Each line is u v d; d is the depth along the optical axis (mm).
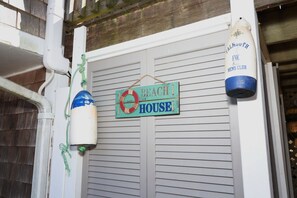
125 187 1429
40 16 1820
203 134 1206
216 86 1211
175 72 1347
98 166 1579
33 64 1982
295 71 2402
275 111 1836
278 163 1750
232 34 1045
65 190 1628
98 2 1685
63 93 1783
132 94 1464
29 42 1703
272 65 2088
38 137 1738
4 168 2102
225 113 1165
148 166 1352
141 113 1406
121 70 1578
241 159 1073
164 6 1465
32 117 1993
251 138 1058
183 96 1297
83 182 1616
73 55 1819
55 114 1790
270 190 988
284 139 2184
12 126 2158
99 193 1535
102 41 1721
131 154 1441
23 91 1614
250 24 1119
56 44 1807
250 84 963
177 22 1392
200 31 1298
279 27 1574
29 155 1913
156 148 1341
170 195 1254
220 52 1226
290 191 2051
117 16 1677
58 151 1711
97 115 1641
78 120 1462
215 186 1134
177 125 1290
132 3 1554
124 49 1575
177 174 1251
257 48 1104
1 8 1567
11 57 1815
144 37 1490
